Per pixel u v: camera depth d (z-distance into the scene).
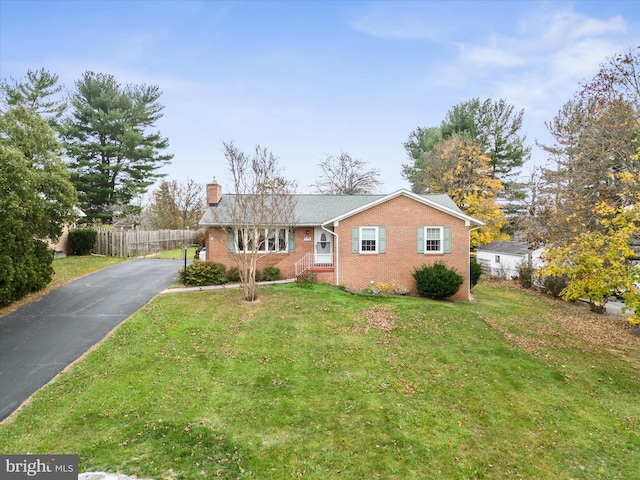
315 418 6.70
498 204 28.09
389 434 6.30
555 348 10.77
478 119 31.80
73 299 13.90
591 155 16.20
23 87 27.50
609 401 7.75
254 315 12.47
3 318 11.55
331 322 12.09
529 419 6.94
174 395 7.30
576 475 5.47
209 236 18.56
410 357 9.67
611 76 15.05
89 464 5.25
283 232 19.33
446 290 16.00
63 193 16.75
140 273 19.53
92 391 7.31
